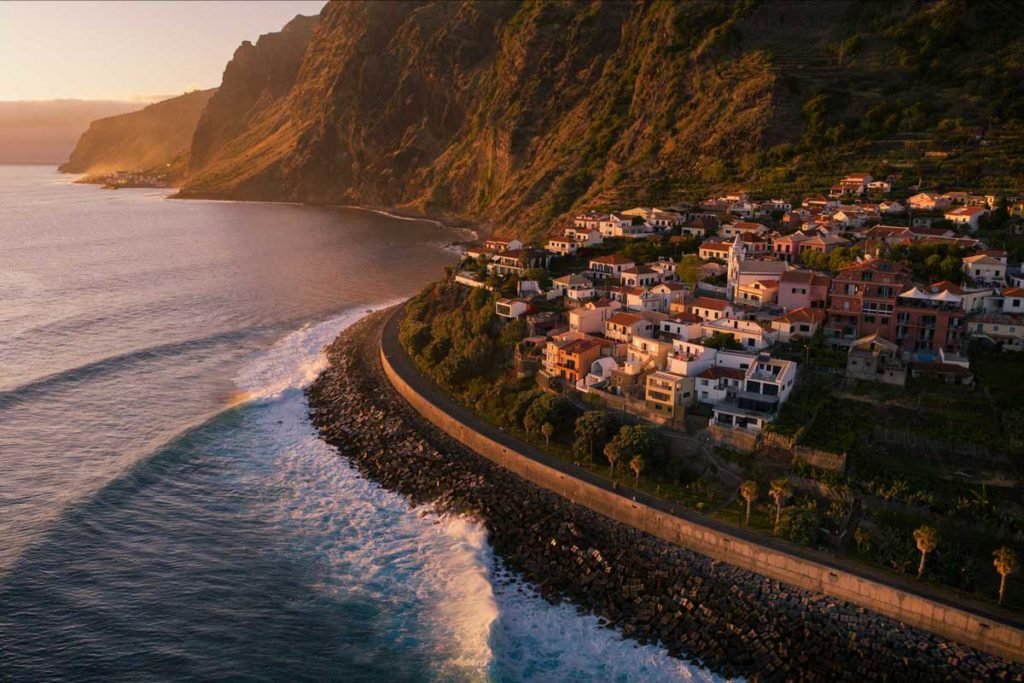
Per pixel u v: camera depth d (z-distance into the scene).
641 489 85.19
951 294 100.19
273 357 140.88
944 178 170.50
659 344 103.00
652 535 80.19
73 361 133.12
